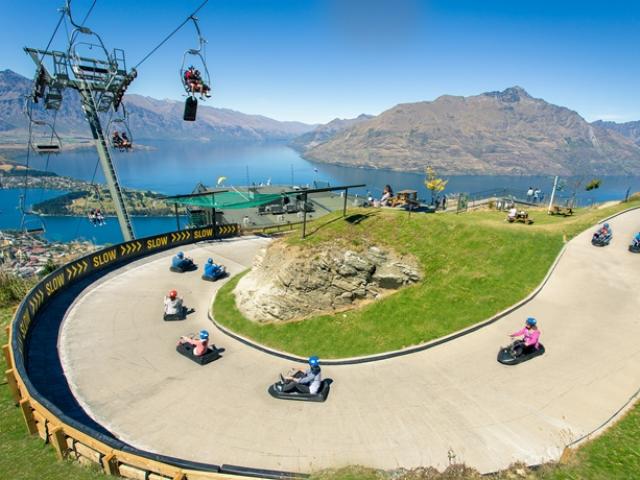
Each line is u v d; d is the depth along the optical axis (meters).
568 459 10.24
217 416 14.02
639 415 12.05
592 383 14.20
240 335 20.62
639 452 10.19
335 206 60.88
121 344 19.25
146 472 9.42
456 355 17.02
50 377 16.00
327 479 9.52
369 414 13.89
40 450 11.03
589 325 17.91
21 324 17.80
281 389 15.16
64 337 19.53
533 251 24.28
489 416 13.19
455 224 25.94
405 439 12.50
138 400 14.88
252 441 12.70
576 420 12.50
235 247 38.03
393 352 17.75
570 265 23.44
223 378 16.66
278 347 19.33
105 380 16.11
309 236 22.98
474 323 18.97
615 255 24.62
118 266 30.66
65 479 9.62
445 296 21.05
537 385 14.45
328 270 21.30
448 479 9.25
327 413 14.09
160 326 21.59
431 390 14.93
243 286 23.56
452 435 12.48
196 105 20.08
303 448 12.35
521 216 30.81
